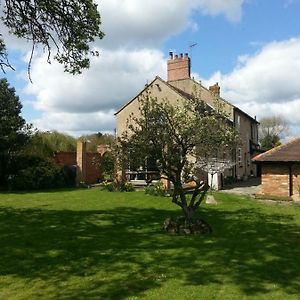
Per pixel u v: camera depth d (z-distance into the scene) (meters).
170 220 13.12
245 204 19.66
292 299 7.00
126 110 32.91
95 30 13.38
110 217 15.34
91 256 9.70
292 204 19.91
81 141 30.88
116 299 6.86
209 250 10.45
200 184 13.09
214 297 7.02
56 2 12.50
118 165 12.81
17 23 13.19
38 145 31.53
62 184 29.50
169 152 12.34
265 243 11.37
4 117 28.44
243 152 40.78
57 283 7.71
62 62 13.79
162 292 7.23
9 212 16.28
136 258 9.56
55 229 12.86
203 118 12.24
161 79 30.92
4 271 8.42
